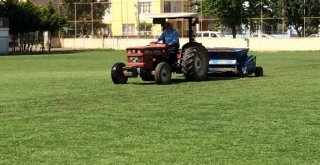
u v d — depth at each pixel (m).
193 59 22.48
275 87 19.66
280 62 37.97
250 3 66.69
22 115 13.40
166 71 21.58
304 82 21.70
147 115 13.15
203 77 23.02
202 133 10.88
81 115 13.29
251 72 25.52
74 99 16.59
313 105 14.66
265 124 11.78
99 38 72.62
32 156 9.09
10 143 10.08
